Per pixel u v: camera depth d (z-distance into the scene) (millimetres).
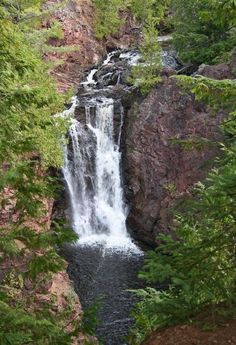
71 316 11062
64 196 22453
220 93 5953
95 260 19422
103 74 27859
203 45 23625
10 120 6438
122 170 22969
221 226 6301
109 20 32281
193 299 5621
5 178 5742
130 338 8602
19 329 5570
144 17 33156
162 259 5754
